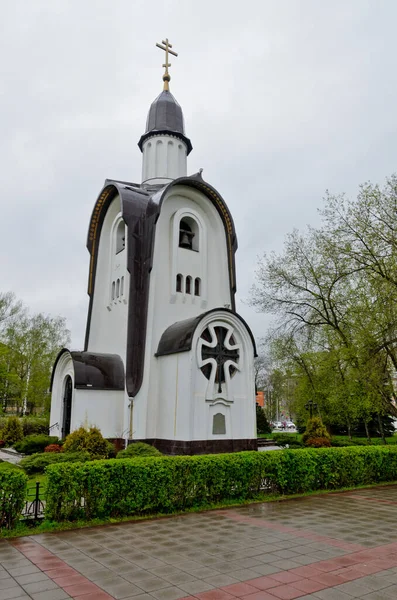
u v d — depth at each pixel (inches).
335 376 974.4
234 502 487.8
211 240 1031.6
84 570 283.9
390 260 807.7
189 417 756.6
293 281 1083.9
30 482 598.5
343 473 606.9
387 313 795.4
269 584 263.7
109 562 298.8
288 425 2989.7
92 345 1048.8
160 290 920.3
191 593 249.9
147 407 833.5
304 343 1099.9
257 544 341.1
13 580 267.1
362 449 644.7
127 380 856.3
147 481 433.1
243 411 826.2
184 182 976.3
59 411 1021.2
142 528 385.7
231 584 263.0
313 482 576.4
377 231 820.6
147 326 866.8
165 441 799.7
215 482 481.1
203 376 792.3
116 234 1058.1
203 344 800.3
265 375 2610.7
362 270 850.8
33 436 938.7
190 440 750.5
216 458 491.8
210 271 1013.2
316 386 1275.8
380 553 322.3
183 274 954.7
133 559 305.1
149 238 906.1
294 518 427.2
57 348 1833.2
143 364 847.1
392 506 486.6
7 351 1528.1
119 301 992.9
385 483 647.1
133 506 422.3
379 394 845.8
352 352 824.3
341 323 973.2
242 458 510.6
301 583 265.9
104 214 1085.8
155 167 1182.9
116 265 1034.1
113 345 998.4
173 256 940.6
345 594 251.0
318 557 312.8
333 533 373.7
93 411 890.1
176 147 1200.2
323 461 589.6
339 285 964.6
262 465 524.1
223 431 794.2
